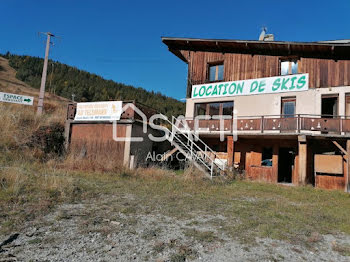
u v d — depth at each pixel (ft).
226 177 42.14
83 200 22.44
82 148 48.52
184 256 12.75
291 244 15.24
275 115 44.09
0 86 123.34
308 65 46.37
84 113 49.52
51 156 42.70
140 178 35.40
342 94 42.96
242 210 22.29
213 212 21.13
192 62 57.41
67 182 26.63
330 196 32.60
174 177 37.70
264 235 16.30
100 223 16.93
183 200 24.81
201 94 54.90
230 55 53.88
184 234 15.80
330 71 44.57
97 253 12.60
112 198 23.73
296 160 47.39
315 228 18.65
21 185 23.68
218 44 53.26
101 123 47.78
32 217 17.25
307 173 45.42
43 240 13.82
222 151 54.65
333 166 42.06
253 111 49.14
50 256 12.02
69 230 15.42
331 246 15.30
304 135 40.93
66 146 49.06
